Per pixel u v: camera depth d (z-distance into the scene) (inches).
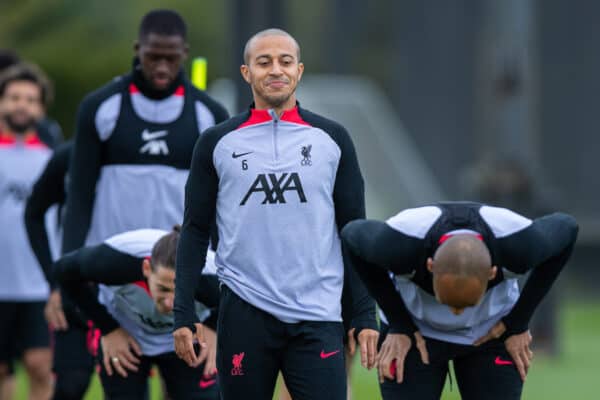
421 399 800.3
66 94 3981.3
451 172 3201.3
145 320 861.8
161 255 807.7
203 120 968.9
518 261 743.1
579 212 3198.8
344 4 3538.4
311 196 765.3
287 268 759.7
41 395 1262.3
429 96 3270.2
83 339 1007.0
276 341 761.0
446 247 704.4
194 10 4030.5
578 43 3213.6
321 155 770.8
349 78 3533.5
